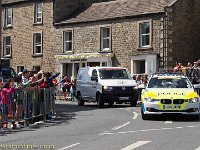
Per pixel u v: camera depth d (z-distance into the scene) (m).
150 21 35.47
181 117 18.41
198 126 15.05
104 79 25.77
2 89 14.81
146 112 16.94
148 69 35.22
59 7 42.19
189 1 36.50
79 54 39.91
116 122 16.64
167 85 18.22
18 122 15.50
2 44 46.44
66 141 11.87
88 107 25.97
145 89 18.09
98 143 11.39
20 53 45.00
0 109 14.67
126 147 10.65
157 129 14.26
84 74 28.17
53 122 17.31
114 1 40.28
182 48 35.69
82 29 40.00
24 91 16.03
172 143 11.23
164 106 16.64
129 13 36.81
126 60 36.81
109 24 38.06
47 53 42.62
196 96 16.92
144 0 37.75
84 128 14.92
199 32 37.31
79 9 42.97
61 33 41.50
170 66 34.53
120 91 25.09
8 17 46.34
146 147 10.62
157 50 35.09
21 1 44.81
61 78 40.34
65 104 29.91
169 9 34.72
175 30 35.16
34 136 13.05
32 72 18.28
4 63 27.69
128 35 36.75
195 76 26.27
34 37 43.78
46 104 18.25
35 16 43.75
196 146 10.70
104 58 37.97
